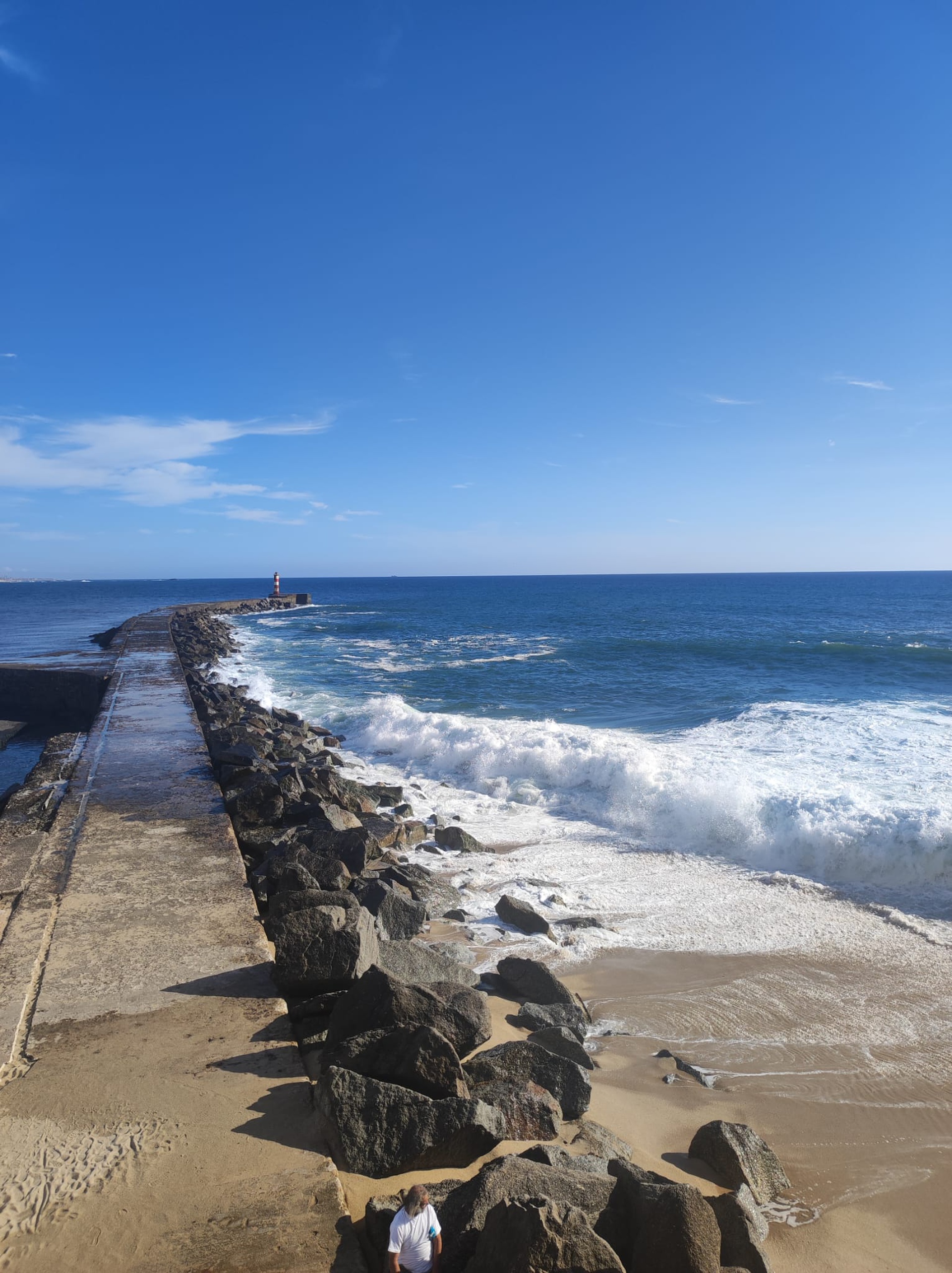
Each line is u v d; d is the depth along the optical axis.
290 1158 3.39
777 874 8.45
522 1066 4.30
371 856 8.47
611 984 6.15
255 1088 3.89
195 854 7.36
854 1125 4.48
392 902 6.78
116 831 8.07
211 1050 4.21
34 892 6.39
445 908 7.58
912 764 11.55
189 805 9.08
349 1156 3.39
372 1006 4.24
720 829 9.39
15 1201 3.13
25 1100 3.77
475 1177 3.10
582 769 11.67
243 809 8.91
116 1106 3.73
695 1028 5.52
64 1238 2.95
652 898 7.89
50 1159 3.37
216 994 4.80
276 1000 4.73
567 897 7.91
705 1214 2.89
